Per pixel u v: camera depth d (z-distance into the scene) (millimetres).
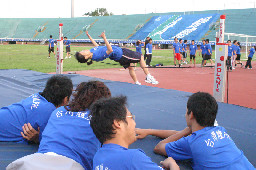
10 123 3348
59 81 3205
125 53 7992
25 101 3393
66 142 2346
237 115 5090
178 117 4871
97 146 2461
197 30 48719
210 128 2557
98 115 1821
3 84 8109
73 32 60750
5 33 64812
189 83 10484
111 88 7613
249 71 15375
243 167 2367
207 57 16906
